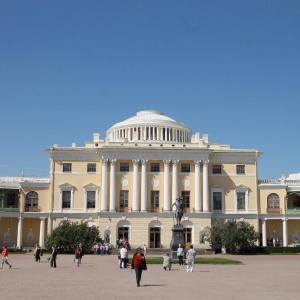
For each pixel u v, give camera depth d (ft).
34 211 347.36
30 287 106.63
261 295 93.40
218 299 87.20
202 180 345.72
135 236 334.65
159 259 214.28
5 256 169.58
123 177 345.51
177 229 212.64
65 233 288.30
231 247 297.94
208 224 337.11
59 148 351.05
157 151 344.90
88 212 344.69
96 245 297.94
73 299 86.94
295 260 228.43
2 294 93.91
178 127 411.95
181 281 120.78
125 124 409.08
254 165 355.97
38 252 207.10
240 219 347.15
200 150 344.90
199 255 279.69
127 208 340.80
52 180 349.41
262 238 347.15
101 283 115.85
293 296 92.17
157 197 344.49
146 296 91.25
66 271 155.02
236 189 351.46
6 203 355.36
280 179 365.81
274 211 350.02
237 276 136.26
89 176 350.64
